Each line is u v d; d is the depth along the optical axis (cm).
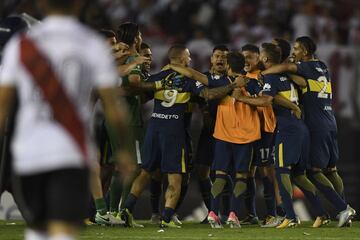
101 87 1371
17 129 1355
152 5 5941
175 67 2855
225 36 5628
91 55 1369
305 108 2884
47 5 1391
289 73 2814
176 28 5788
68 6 1384
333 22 5672
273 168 3005
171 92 2839
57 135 1338
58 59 1355
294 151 2781
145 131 3116
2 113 1355
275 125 2917
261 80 2942
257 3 5825
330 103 2927
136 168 2942
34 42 1359
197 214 3944
